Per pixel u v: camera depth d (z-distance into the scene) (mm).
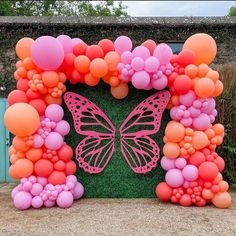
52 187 4438
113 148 4961
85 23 7543
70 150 4621
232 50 7918
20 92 4508
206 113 4648
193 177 4441
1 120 6922
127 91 4805
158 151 4910
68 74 4680
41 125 4457
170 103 4801
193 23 7680
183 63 4516
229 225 3838
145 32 7703
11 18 7809
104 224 3863
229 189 5703
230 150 5496
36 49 4195
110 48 4668
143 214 4203
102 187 4992
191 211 4332
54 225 3840
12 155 4551
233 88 5789
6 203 4863
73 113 4840
